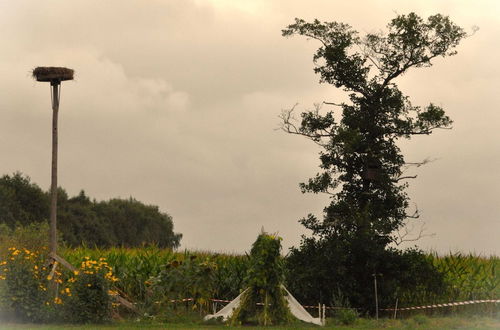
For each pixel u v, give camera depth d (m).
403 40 36.22
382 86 36.94
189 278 32.66
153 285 32.53
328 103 37.22
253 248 30.05
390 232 35.62
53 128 30.98
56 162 30.95
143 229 101.81
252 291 29.83
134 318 31.58
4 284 28.02
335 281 35.16
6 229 38.72
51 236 30.67
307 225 36.59
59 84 31.14
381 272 35.31
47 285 29.19
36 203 85.69
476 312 33.94
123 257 37.56
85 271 29.53
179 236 108.00
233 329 27.22
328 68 37.03
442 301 34.94
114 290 34.81
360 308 35.12
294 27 37.25
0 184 84.06
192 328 27.45
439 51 36.31
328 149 36.72
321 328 28.14
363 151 36.31
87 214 93.25
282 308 29.67
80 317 28.83
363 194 36.41
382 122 36.91
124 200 101.19
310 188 36.53
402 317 35.03
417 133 36.53
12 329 25.31
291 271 35.56
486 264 39.12
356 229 36.03
